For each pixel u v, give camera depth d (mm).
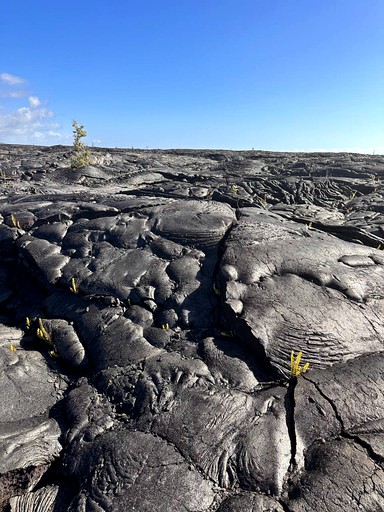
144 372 4910
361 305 5934
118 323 5867
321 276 6305
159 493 3555
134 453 3904
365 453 3895
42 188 13594
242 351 5219
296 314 5535
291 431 4141
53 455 4125
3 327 6461
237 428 4133
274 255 6750
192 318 5828
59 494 3773
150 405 4445
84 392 4836
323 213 11828
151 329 5723
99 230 8258
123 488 3615
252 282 6125
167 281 6551
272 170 19828
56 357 5668
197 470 3744
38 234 8586
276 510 3439
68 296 6828
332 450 3943
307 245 7219
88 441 4168
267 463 3795
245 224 8086
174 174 17453
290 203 13969
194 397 4492
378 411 4367
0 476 3814
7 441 4121
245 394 4574
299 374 4812
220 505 3500
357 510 3424
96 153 21469
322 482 3650
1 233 8664
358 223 10562
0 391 4777
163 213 8680
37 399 4840
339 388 4613
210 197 12758
